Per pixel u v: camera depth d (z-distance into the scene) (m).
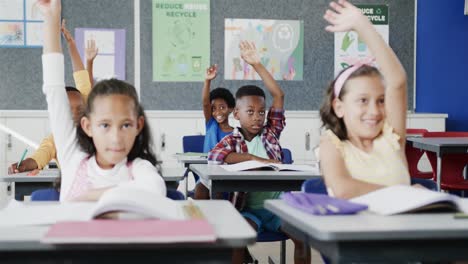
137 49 5.05
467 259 1.01
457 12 5.20
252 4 5.18
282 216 1.18
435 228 0.99
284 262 2.62
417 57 5.37
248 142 2.78
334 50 5.29
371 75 1.51
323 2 5.27
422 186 1.58
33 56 4.96
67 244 0.90
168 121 4.88
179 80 5.12
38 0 1.58
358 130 1.52
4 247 0.90
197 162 3.16
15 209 1.16
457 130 5.23
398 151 1.55
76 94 2.24
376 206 1.18
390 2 5.34
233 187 2.27
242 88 2.83
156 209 1.04
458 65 5.20
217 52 5.16
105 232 0.89
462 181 3.58
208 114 3.90
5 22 4.91
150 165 1.49
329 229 0.98
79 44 4.97
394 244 0.99
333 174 1.45
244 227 1.03
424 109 5.36
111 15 5.02
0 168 4.68
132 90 1.45
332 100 1.58
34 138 4.71
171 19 5.09
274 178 2.22
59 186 1.90
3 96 4.94
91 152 1.51
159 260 0.93
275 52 5.22
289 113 4.98
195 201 1.38
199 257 0.94
